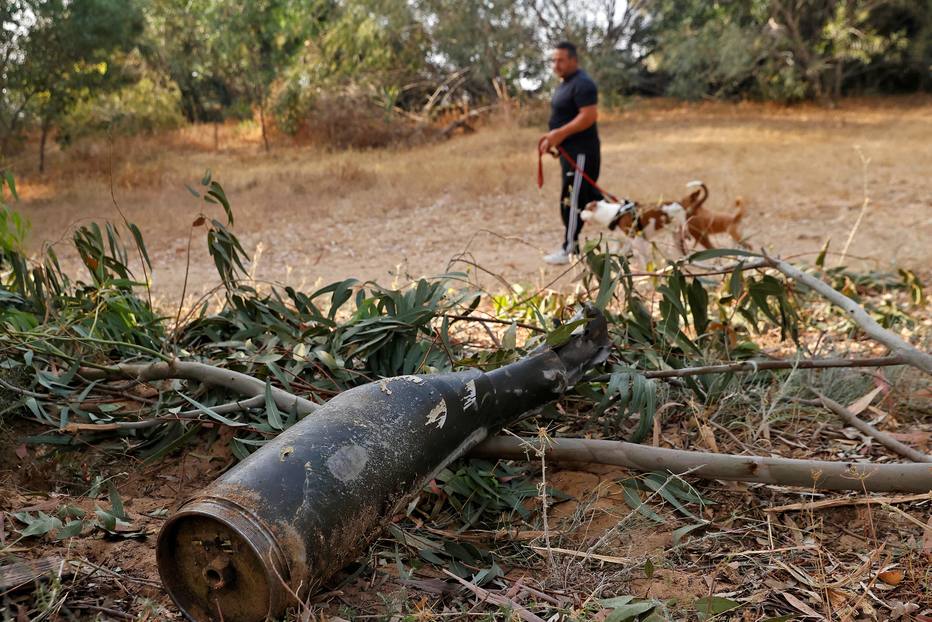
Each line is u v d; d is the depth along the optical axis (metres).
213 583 2.06
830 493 2.94
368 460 2.28
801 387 3.75
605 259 3.77
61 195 12.24
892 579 2.46
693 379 3.61
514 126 20.48
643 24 26.25
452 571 2.54
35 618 2.12
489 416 2.79
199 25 19.75
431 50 22.23
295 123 19.47
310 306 3.91
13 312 3.64
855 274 5.70
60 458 3.19
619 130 20.34
